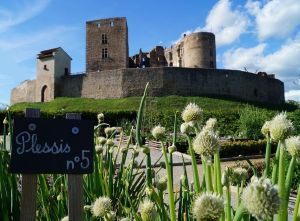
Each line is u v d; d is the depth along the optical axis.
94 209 2.12
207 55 68.50
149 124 22.06
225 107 49.38
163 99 50.62
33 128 2.45
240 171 2.23
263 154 19.12
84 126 2.58
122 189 3.69
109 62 62.59
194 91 53.94
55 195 3.56
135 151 3.82
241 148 19.09
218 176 1.96
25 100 62.22
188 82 53.88
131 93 53.28
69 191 2.49
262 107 55.00
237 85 56.94
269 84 62.28
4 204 2.80
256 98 59.16
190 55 69.06
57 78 57.44
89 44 63.50
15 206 2.89
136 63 76.94
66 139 2.51
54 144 2.48
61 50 58.59
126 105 48.09
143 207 1.94
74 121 2.56
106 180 3.62
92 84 55.25
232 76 56.66
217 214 1.37
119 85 53.75
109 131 3.96
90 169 2.53
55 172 2.44
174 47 77.12
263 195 1.26
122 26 62.75
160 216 2.41
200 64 68.00
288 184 1.71
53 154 2.46
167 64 78.62
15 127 2.42
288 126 1.76
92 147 2.57
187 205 2.70
